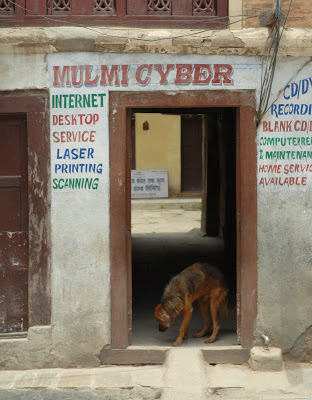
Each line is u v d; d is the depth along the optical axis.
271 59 5.60
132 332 6.41
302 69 5.67
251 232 5.71
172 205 18.22
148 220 15.48
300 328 5.77
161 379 5.37
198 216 16.33
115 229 5.66
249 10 5.63
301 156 5.71
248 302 5.73
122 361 5.72
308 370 5.62
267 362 5.57
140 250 10.99
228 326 6.68
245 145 5.68
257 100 5.66
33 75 5.55
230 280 8.62
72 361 5.70
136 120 19.73
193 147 20.31
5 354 5.66
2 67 5.54
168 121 19.81
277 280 5.75
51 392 5.23
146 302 7.73
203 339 6.15
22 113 5.62
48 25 5.63
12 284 5.80
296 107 5.69
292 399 5.11
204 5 5.77
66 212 5.64
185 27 5.73
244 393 5.20
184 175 20.36
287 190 5.72
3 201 5.77
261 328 5.75
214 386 5.24
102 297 5.68
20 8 5.61
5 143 5.74
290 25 5.68
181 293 5.94
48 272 5.67
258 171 5.70
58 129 5.60
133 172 19.59
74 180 5.63
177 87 5.61
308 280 5.76
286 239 5.74
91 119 5.60
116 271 5.67
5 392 5.21
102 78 5.57
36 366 5.68
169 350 5.73
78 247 5.66
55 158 5.61
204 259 10.10
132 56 5.58
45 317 5.70
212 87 5.62
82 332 5.70
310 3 5.67
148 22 5.71
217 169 12.02
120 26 5.70
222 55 5.61
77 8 5.68
